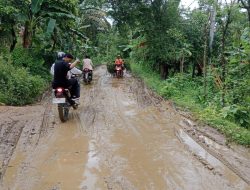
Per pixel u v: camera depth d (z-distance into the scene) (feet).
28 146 22.09
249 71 35.83
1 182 16.79
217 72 44.62
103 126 27.73
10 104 35.14
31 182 16.88
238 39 38.75
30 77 40.52
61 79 28.43
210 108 33.60
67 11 57.06
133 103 38.55
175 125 28.35
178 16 69.00
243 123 30.81
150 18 70.44
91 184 16.79
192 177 17.75
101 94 45.11
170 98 41.83
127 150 21.83
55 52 65.82
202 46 57.93
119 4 71.77
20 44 63.00
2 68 37.55
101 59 118.01
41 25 58.70
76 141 23.47
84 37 70.23
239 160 20.27
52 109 33.60
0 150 21.03
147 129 26.99
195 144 23.32
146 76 66.74
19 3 53.62
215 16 43.16
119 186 16.58
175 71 71.51
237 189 16.44
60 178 17.43
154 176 17.81
